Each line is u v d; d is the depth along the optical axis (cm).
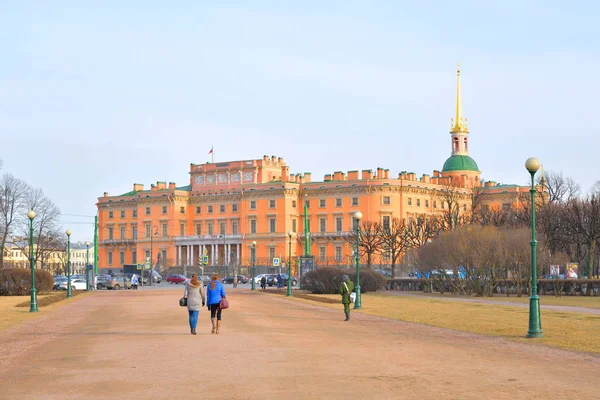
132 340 3612
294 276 15775
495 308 6341
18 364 2817
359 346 3341
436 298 8306
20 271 9081
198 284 3881
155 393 2175
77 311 6131
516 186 19662
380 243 15538
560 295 8675
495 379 2420
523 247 8744
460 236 9175
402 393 2153
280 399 2061
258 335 3834
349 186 18788
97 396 2147
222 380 2372
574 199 12544
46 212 15650
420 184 18838
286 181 19875
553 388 2262
